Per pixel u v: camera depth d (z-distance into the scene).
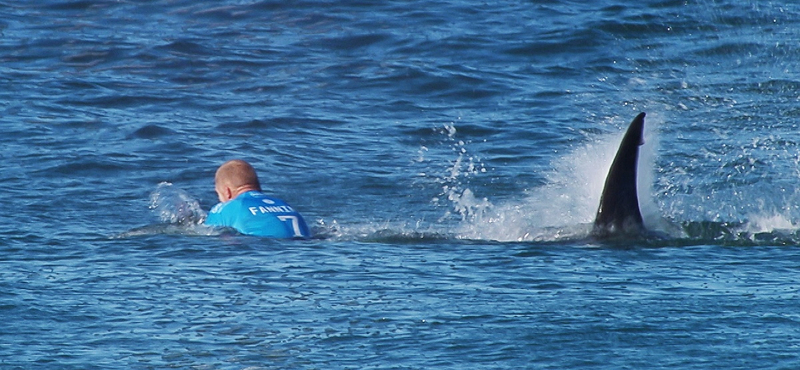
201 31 70.38
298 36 69.69
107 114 54.44
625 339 24.42
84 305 27.02
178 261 31.52
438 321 25.78
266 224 35.44
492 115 55.44
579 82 60.88
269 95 58.50
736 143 49.81
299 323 25.72
